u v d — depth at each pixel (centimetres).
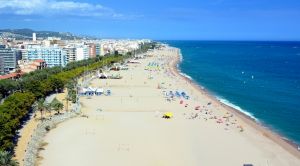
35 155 15038
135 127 19800
